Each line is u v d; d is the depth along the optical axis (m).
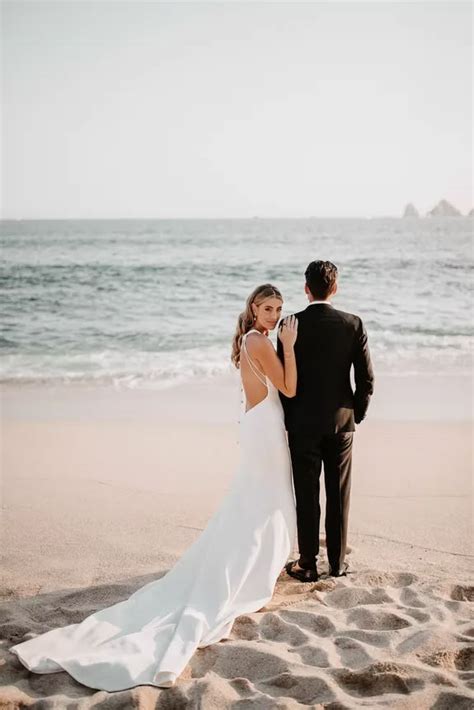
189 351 14.80
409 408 9.55
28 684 3.21
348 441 4.41
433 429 8.51
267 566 3.98
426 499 6.03
